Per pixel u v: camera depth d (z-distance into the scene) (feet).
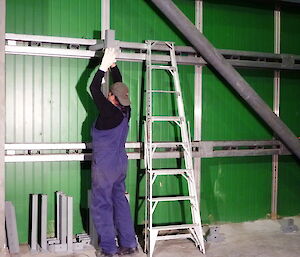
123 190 13.41
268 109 15.93
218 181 16.92
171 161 16.16
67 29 14.67
